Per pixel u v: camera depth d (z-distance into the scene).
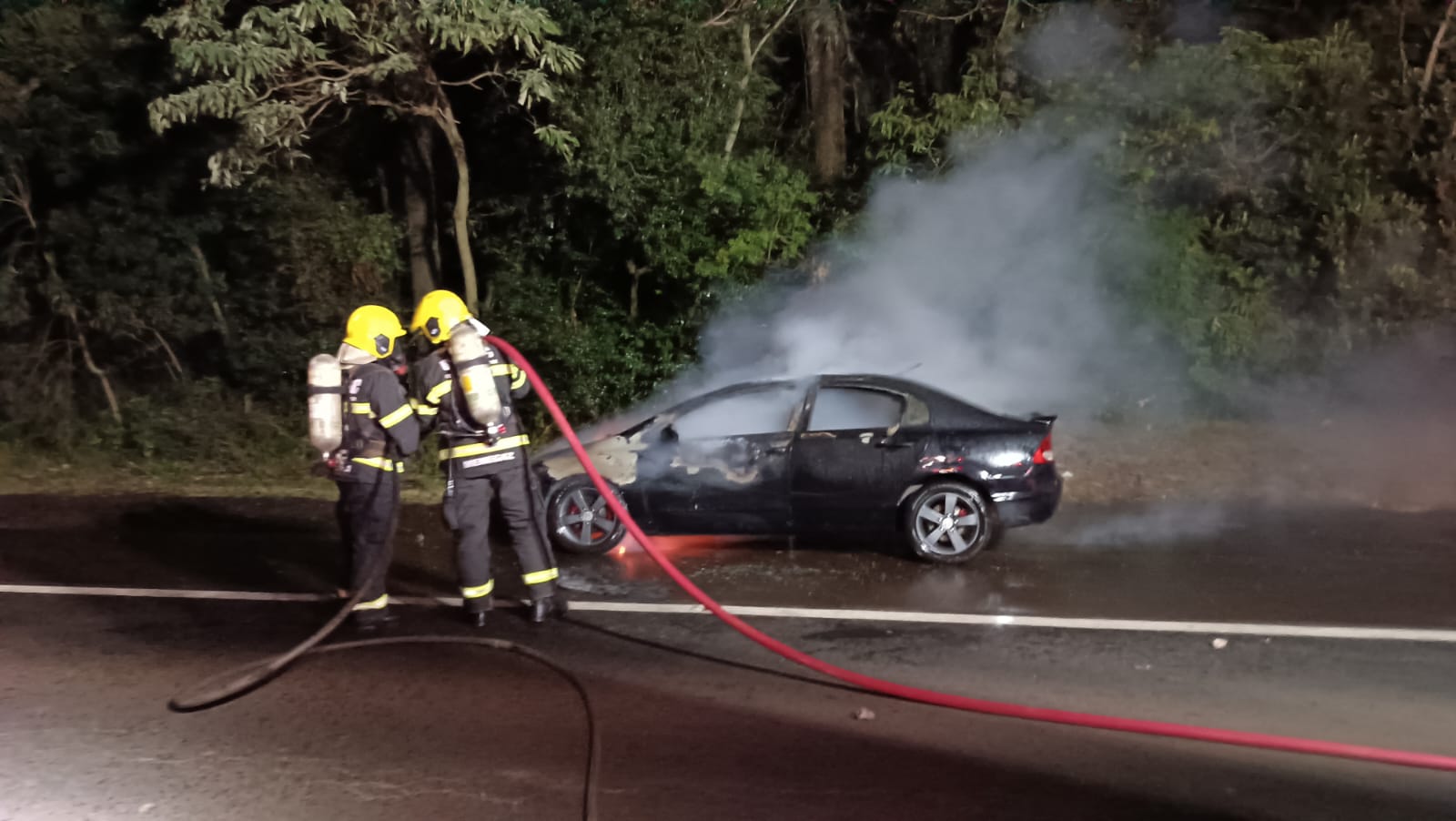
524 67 13.00
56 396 14.33
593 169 13.09
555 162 13.93
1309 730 5.09
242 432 13.70
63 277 14.27
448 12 11.02
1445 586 7.32
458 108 14.34
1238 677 5.74
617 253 14.34
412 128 14.77
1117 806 4.38
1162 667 5.91
